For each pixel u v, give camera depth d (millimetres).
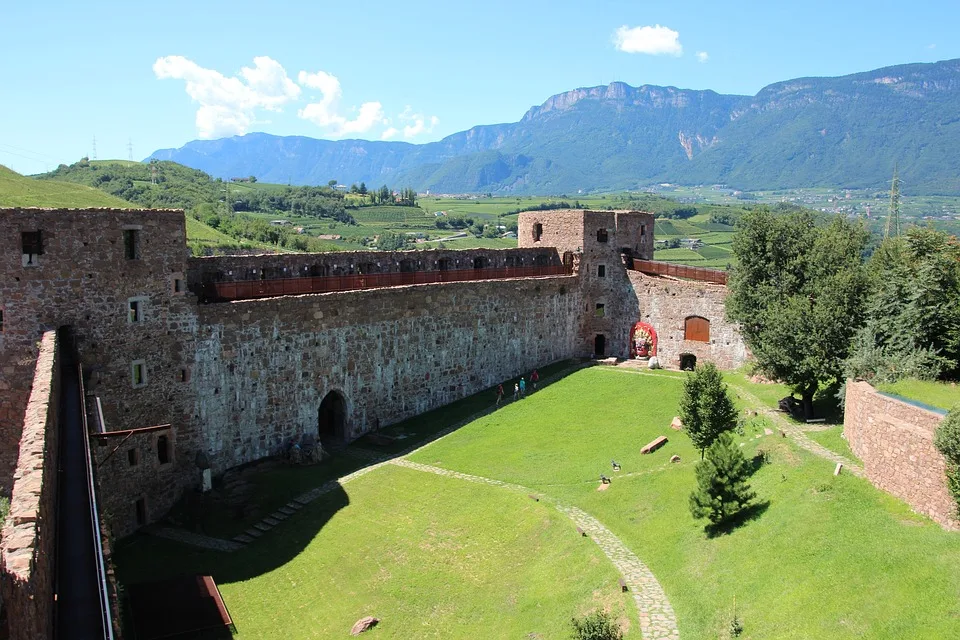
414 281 53062
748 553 26344
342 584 31750
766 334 41281
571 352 66000
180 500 38531
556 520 33969
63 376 32969
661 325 63594
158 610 28609
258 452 42438
